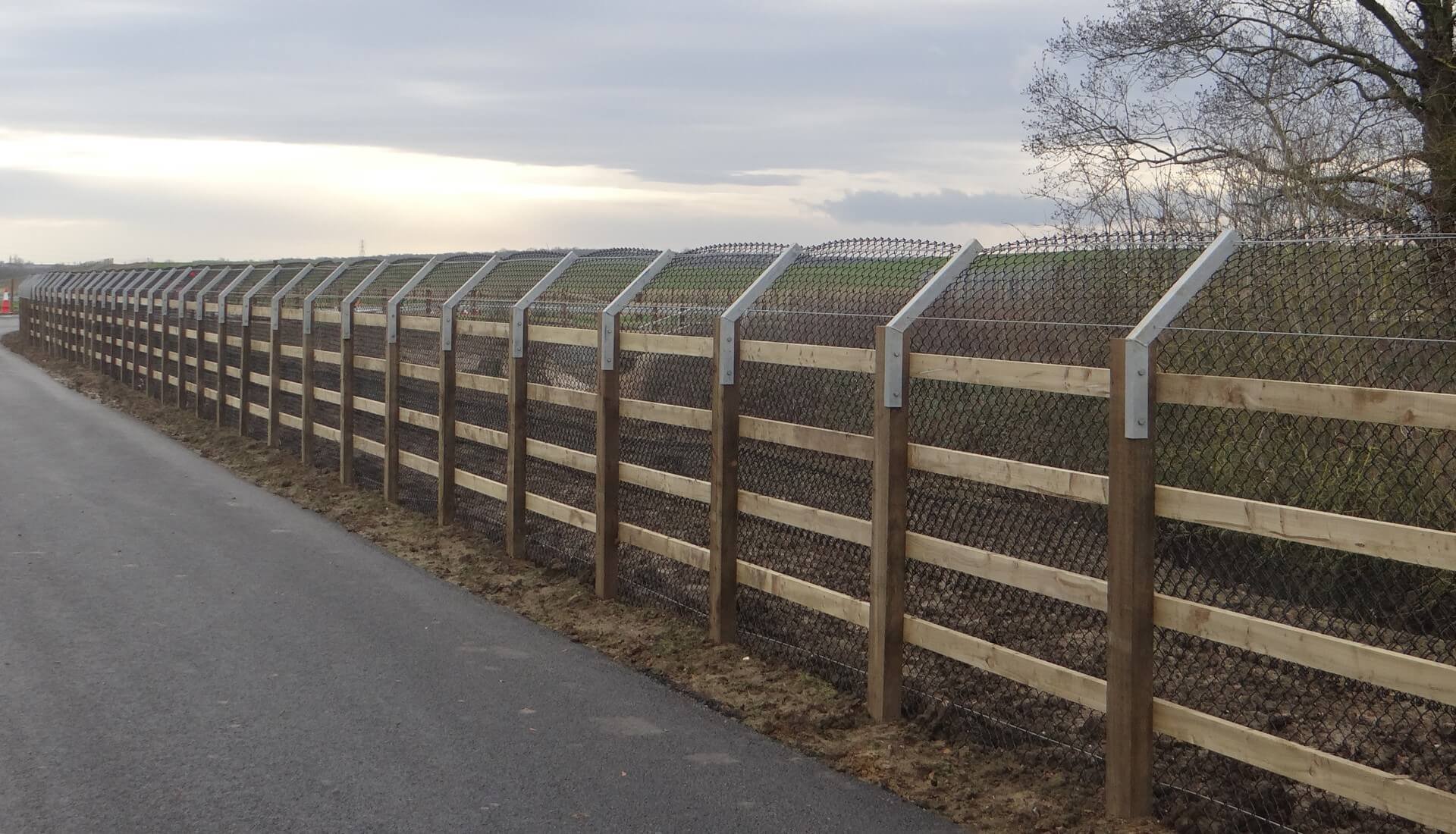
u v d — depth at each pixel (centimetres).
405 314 1136
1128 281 533
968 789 483
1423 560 356
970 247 562
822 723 560
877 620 561
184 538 990
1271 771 423
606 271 845
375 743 539
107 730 551
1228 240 442
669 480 731
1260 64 1344
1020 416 552
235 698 598
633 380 785
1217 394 415
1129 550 438
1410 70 1293
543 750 532
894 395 548
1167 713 439
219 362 1695
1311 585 532
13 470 1345
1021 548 534
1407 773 454
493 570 880
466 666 657
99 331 2661
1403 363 476
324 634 718
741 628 686
